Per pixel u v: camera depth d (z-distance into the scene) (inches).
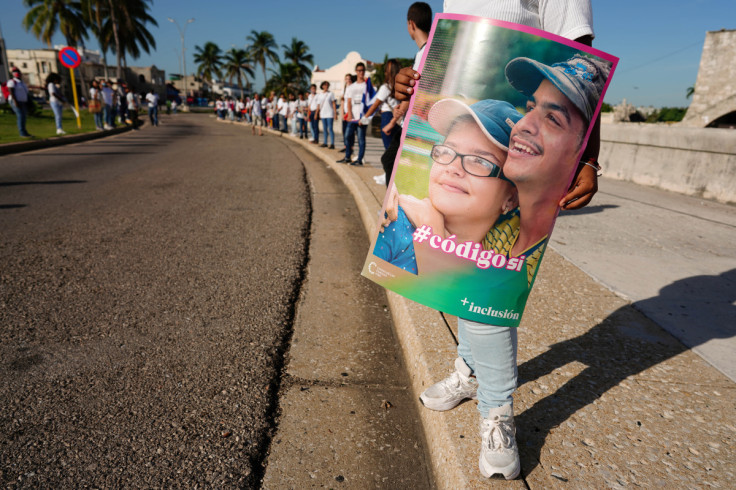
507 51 42.6
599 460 53.3
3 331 87.0
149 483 54.0
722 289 104.6
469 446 55.1
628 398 64.9
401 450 63.2
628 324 87.3
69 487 52.9
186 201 207.6
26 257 128.4
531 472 51.4
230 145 515.8
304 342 89.2
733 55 806.5
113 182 252.4
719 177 213.0
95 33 1859.0
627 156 274.1
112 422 63.9
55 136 476.1
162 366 77.7
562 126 43.7
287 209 197.8
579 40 46.1
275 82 2642.7
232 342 86.7
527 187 45.1
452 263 48.3
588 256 125.6
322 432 65.3
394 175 49.2
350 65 2437.3
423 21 105.1
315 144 485.1
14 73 448.1
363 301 109.2
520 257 47.4
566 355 75.9
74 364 77.3
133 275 117.7
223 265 127.4
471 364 60.2
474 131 44.4
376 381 78.3
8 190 220.7
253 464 58.3
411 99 47.4
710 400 65.1
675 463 53.1
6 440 59.7
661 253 130.7
